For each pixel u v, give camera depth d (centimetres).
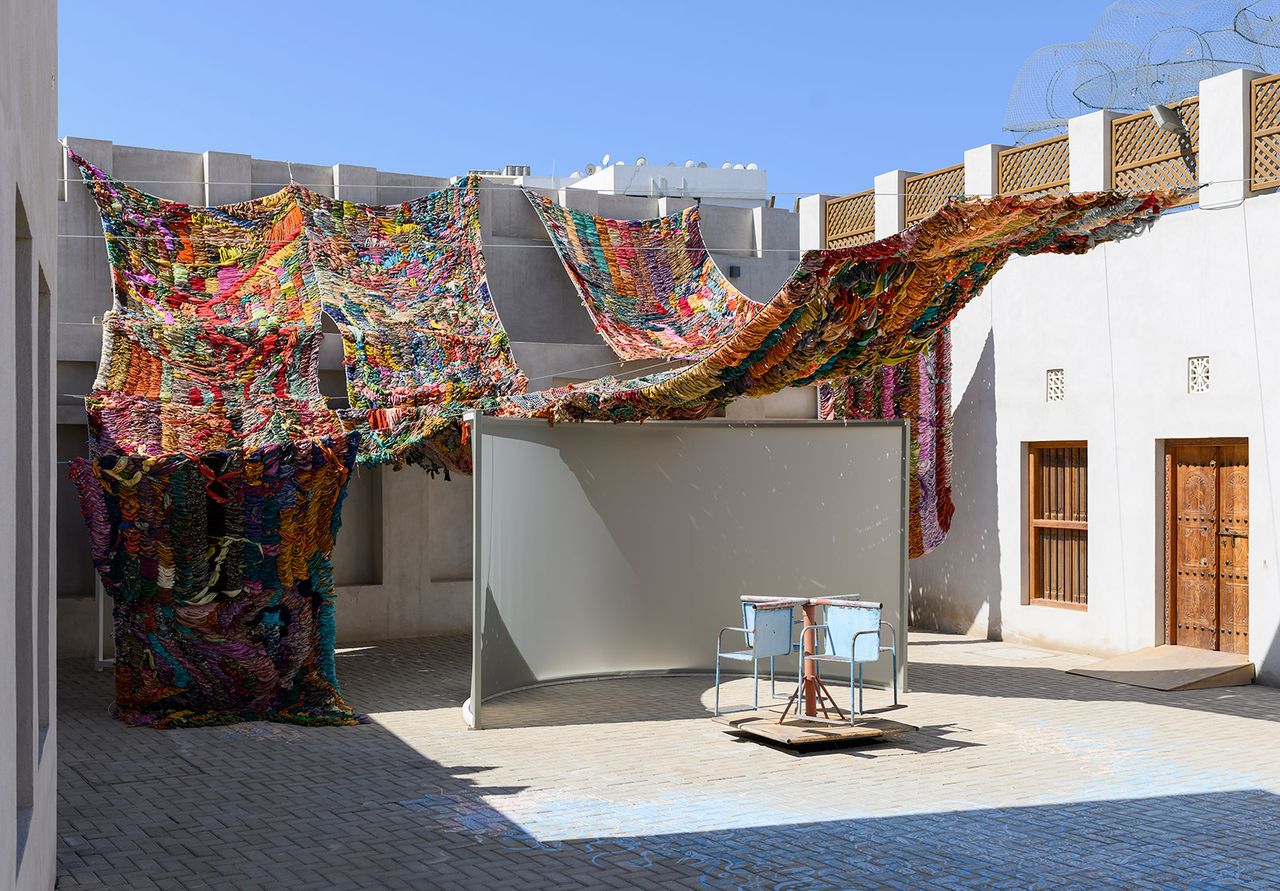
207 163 1489
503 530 1157
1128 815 743
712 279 1521
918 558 1602
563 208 1596
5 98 386
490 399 1227
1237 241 1187
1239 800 775
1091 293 1348
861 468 1216
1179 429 1245
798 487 1252
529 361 1488
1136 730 984
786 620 1023
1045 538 1437
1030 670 1276
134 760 891
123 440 1014
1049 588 1431
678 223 1616
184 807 764
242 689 1027
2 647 361
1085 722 1017
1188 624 1259
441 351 1295
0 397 362
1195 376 1233
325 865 652
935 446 1526
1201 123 1217
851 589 1216
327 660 1053
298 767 870
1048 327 1405
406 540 1532
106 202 1330
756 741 955
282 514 1005
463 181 1512
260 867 648
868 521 1208
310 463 1005
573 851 675
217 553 998
